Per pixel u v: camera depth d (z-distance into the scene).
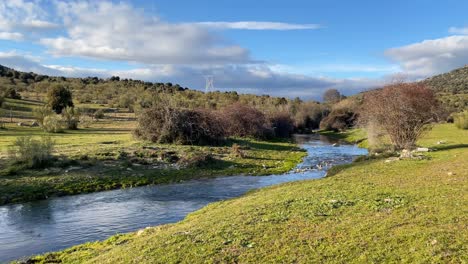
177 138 48.88
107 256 13.05
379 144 42.84
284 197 18.97
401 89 38.44
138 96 132.25
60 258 14.16
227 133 63.31
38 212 22.61
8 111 91.12
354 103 113.44
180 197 26.58
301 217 14.52
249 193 24.69
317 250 11.16
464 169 22.64
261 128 72.06
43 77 194.38
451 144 42.19
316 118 131.62
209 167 38.44
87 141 48.19
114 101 135.00
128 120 94.12
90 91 158.62
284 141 75.06
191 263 11.05
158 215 21.70
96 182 30.27
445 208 13.98
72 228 19.36
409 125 38.81
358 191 18.56
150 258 11.77
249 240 12.47
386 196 16.89
